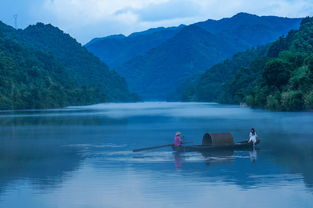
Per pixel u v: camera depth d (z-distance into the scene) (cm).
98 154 3881
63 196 2389
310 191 2373
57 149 4281
